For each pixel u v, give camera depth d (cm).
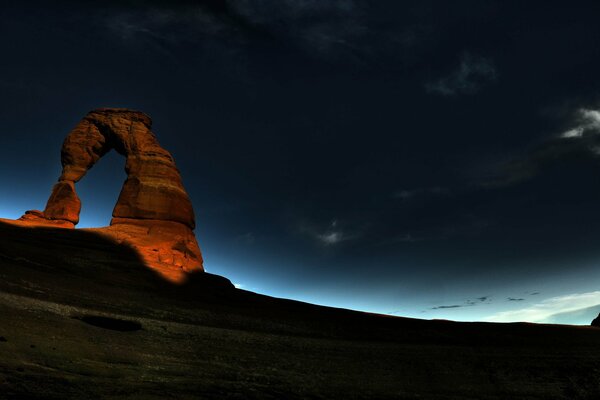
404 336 3231
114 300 2730
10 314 1533
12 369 933
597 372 2147
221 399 1088
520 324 3903
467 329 3581
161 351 1623
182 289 3803
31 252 3369
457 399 1569
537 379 2005
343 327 3362
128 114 5622
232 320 3006
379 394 1490
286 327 3073
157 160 5328
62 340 1373
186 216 5141
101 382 1018
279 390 1308
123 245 4306
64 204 4922
